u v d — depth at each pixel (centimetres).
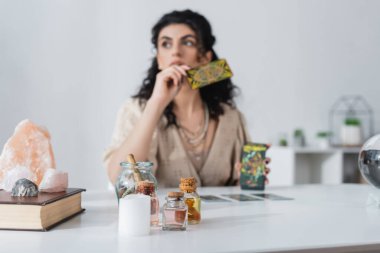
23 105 311
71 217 107
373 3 411
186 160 202
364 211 126
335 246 86
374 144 134
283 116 377
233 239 89
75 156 322
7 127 307
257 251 81
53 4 318
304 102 385
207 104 210
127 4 335
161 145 200
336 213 122
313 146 388
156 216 102
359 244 88
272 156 352
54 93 318
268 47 372
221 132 210
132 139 186
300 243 86
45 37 316
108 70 330
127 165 110
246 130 221
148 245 83
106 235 90
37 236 88
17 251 77
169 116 203
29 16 312
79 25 323
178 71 187
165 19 223
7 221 92
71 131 321
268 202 141
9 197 96
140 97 214
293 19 381
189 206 104
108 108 330
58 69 319
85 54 325
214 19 356
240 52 363
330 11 395
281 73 376
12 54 309
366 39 409
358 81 406
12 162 116
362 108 407
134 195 95
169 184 203
